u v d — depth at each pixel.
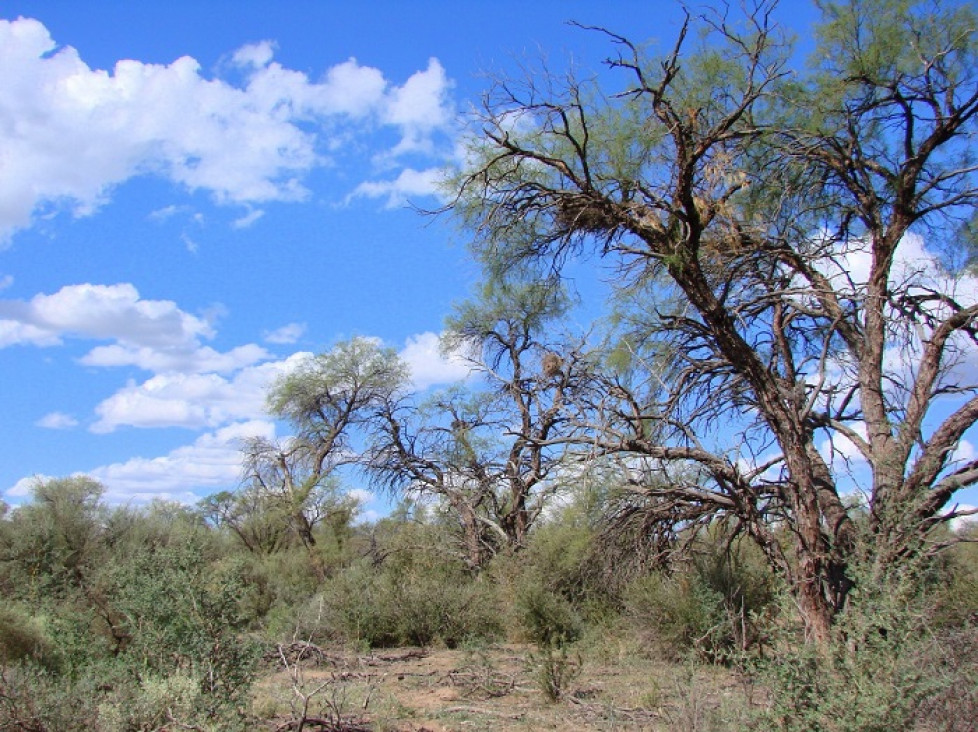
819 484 12.48
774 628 7.39
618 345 13.56
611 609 18.03
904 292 13.32
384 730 9.41
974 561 14.70
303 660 15.05
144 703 7.43
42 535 19.36
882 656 6.67
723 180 12.11
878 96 13.52
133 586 8.44
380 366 37.62
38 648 10.91
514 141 12.24
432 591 19.75
